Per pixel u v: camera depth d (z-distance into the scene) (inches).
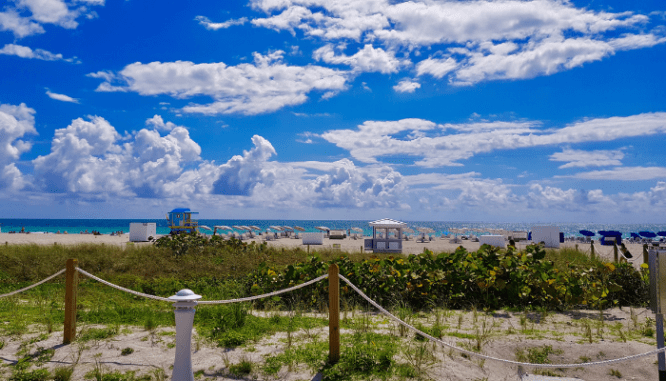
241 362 210.5
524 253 396.8
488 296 369.7
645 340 260.7
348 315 325.1
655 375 214.8
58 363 214.4
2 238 1517.0
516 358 233.9
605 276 385.1
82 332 265.7
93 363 215.3
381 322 301.6
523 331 279.7
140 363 215.8
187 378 179.2
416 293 371.9
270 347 237.9
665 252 185.2
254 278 420.5
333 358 213.2
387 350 223.5
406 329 273.9
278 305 372.8
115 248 775.1
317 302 375.2
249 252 781.9
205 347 240.2
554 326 297.9
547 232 1262.3
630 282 385.4
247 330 269.3
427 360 217.3
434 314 337.1
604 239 1515.7
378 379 192.7
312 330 277.0
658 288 185.0
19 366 207.8
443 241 1798.7
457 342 251.3
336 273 215.9
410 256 429.4
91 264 569.0
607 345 246.2
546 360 231.0
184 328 181.3
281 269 445.4
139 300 398.6
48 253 662.5
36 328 276.2
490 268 375.6
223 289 427.5
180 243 762.2
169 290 445.7
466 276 377.1
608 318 327.9
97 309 336.5
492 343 250.4
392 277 370.9
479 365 218.8
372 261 404.8
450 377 199.8
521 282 366.6
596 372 219.1
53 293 420.2
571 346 245.1
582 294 360.5
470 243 1636.3
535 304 369.1
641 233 1899.6
